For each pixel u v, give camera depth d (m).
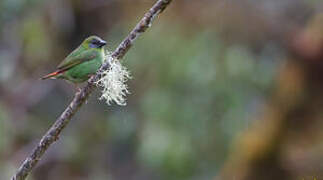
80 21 16.12
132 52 13.50
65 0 15.68
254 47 14.24
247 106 13.30
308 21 14.30
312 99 13.18
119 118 14.82
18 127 14.89
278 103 13.31
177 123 13.09
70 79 7.59
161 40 13.52
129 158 15.90
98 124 15.53
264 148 13.16
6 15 14.00
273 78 13.59
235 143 13.22
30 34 14.15
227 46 13.55
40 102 15.61
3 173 13.04
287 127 13.18
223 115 13.12
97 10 16.09
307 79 13.20
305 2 14.75
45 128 15.40
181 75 13.21
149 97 13.27
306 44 13.35
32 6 14.12
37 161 5.81
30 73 15.27
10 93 14.99
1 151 13.23
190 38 13.58
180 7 13.83
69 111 5.79
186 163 13.04
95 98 15.70
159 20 13.74
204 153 13.19
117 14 15.66
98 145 15.69
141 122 14.27
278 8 14.67
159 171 13.53
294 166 12.95
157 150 12.91
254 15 14.23
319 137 13.14
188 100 13.13
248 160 13.13
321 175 12.76
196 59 13.23
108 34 14.98
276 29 14.41
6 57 14.51
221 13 13.96
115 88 5.90
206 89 13.11
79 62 7.46
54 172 15.69
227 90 13.11
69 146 15.63
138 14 14.46
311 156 12.97
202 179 13.19
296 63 13.34
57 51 15.46
